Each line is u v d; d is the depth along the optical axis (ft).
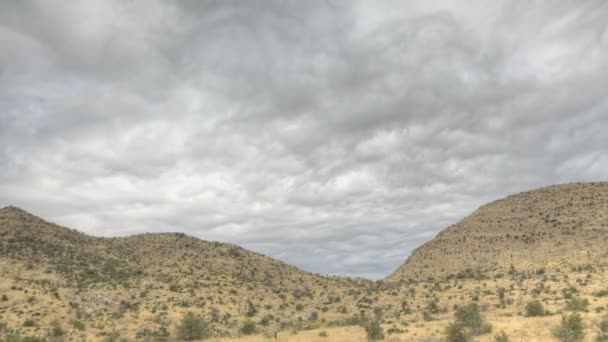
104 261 369.30
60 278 309.22
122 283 312.29
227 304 289.74
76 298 272.72
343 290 361.30
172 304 273.33
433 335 161.79
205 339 192.85
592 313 178.40
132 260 389.60
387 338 162.91
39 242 375.45
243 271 390.83
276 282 382.63
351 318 248.32
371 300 304.30
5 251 338.34
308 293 350.23
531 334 151.23
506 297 255.09
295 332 189.67
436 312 240.53
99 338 203.82
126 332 221.87
